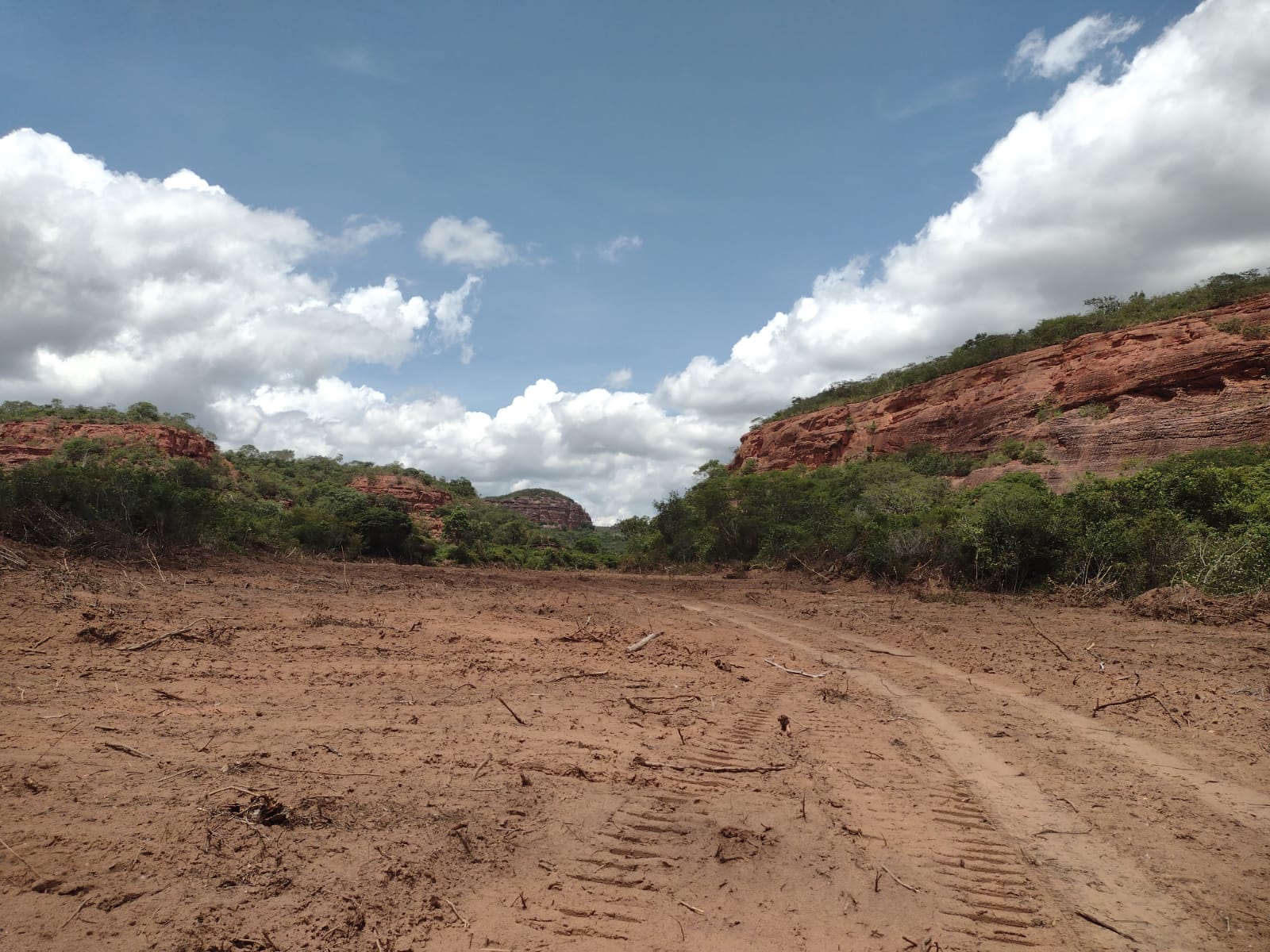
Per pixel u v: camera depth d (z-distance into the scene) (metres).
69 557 15.16
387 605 14.20
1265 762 6.05
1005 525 20.17
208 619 10.36
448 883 3.64
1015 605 17.14
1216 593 15.02
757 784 5.27
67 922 3.07
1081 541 18.94
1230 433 37.72
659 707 7.37
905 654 11.11
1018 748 6.39
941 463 52.66
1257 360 39.91
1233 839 4.59
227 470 75.44
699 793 5.03
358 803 4.45
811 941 3.36
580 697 7.61
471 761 5.31
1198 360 41.72
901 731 6.89
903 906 3.70
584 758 5.54
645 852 4.12
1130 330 46.72
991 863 4.23
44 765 4.62
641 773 5.34
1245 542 15.52
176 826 3.94
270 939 3.09
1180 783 5.56
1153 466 33.81
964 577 20.84
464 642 10.37
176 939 3.02
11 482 17.41
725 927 3.44
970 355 62.91
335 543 38.38
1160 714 7.51
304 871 3.63
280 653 8.78
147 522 20.53
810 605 17.94
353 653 9.06
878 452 62.97
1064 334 56.09
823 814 4.77
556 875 3.81
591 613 14.94
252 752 5.18
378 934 3.19
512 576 29.55
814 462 69.19
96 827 3.86
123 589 12.02
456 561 57.44
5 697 6.05
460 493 123.81
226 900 3.34
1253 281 46.12
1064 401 48.19
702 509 38.09
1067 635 12.59
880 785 5.39
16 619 8.87
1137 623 13.84
